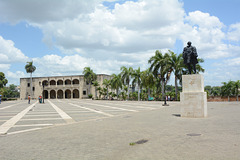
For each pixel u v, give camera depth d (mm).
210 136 7027
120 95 72750
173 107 24297
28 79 89188
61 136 7875
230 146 5684
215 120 11195
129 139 7062
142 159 4875
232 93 51156
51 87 85062
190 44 14117
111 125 10383
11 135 8242
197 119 11852
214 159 4664
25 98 88812
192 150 5430
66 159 5078
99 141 6895
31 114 16797
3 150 6031
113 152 5562
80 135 7988
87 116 15023
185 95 13148
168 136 7289
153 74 43688
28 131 9055
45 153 5633
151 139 6922
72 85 83000
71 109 22438
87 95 80938
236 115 13516
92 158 5102
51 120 12766
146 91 75438
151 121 11547
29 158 5223
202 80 13203
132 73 52750
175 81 42156
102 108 23734
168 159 4781
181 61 39062
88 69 72000
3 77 81125
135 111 19125
